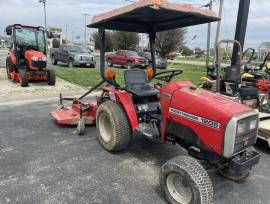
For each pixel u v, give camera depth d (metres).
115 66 23.22
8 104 7.66
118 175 3.83
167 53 35.59
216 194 3.49
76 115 5.73
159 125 4.12
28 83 10.74
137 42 39.16
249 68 8.76
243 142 3.06
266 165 4.39
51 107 7.43
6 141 4.90
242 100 5.52
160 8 3.44
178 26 4.77
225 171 3.84
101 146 4.77
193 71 20.00
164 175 3.19
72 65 19.23
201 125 3.15
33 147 4.67
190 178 2.90
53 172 3.85
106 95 4.84
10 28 10.95
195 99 3.26
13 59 10.99
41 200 3.22
